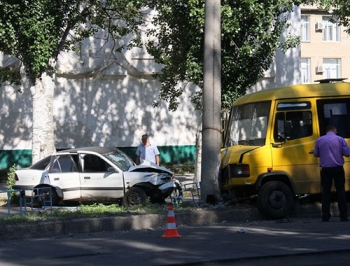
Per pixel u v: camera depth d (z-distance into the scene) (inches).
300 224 515.2
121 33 887.7
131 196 644.7
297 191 538.6
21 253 400.5
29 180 673.0
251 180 533.6
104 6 885.8
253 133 555.2
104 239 450.0
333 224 509.4
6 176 1107.3
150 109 1290.6
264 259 369.7
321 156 521.3
